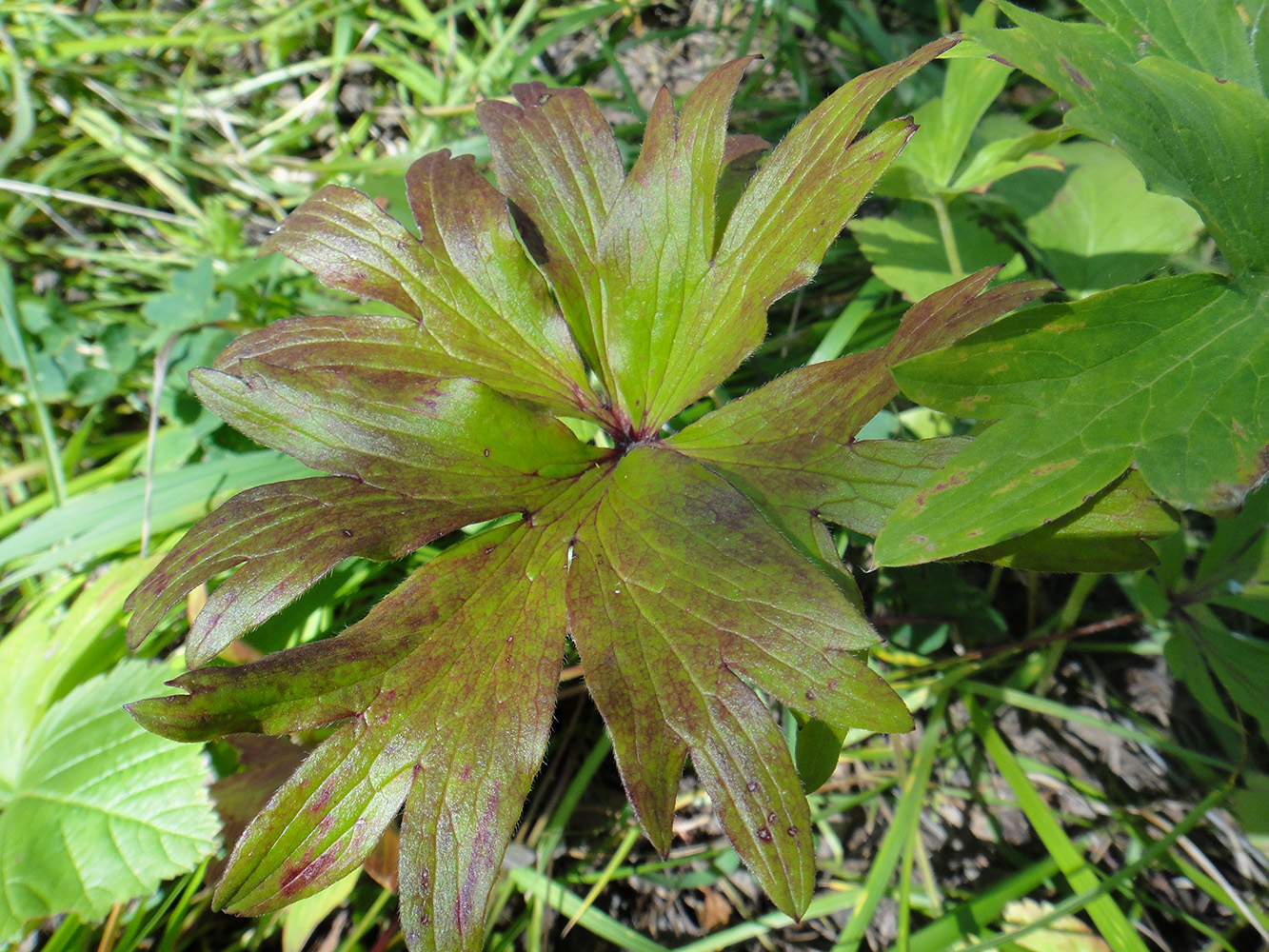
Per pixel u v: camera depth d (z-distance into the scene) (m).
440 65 0.35
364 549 0.15
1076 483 0.13
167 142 0.35
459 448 0.16
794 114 0.33
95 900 0.18
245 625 0.14
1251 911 0.19
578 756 0.23
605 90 0.34
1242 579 0.19
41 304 0.29
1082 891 0.18
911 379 0.14
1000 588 0.25
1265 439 0.12
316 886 0.13
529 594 0.15
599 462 0.17
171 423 0.28
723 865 0.21
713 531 0.15
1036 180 0.26
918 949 0.18
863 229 0.26
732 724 0.13
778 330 0.29
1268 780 0.19
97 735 0.20
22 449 0.29
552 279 0.18
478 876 0.13
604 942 0.20
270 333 0.18
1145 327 0.14
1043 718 0.23
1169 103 0.15
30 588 0.25
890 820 0.21
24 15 0.35
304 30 0.36
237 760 0.20
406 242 0.18
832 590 0.14
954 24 0.33
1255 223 0.14
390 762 0.14
